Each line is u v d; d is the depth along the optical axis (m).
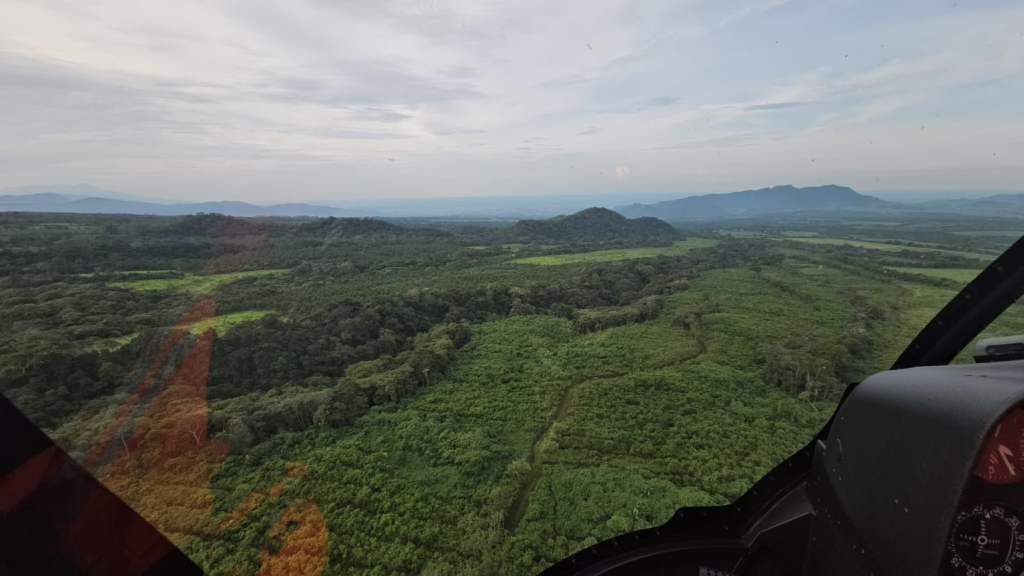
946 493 1.79
